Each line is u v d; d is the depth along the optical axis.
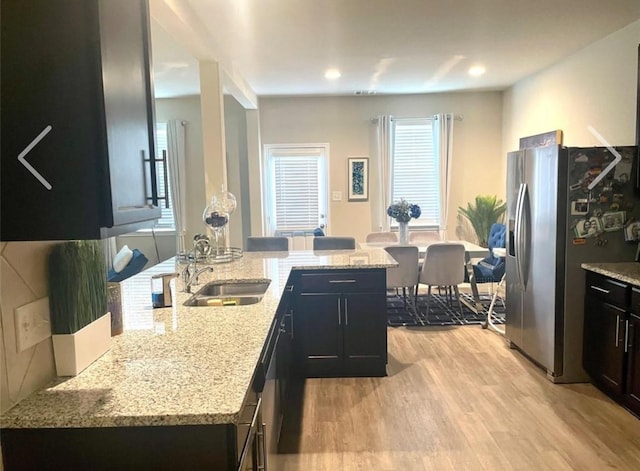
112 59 1.15
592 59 4.25
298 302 3.34
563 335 3.17
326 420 2.74
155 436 1.12
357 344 3.37
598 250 3.14
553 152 3.14
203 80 4.00
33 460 1.13
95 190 1.10
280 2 3.13
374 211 6.64
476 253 4.97
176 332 1.72
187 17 3.10
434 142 6.46
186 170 6.60
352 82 5.62
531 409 2.82
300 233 6.74
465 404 2.90
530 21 3.61
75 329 1.32
